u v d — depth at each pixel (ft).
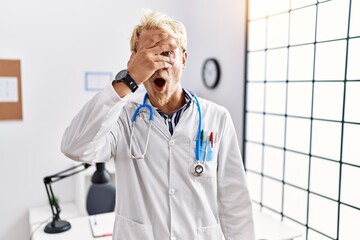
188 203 3.43
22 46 8.49
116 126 3.44
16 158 8.70
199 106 3.68
